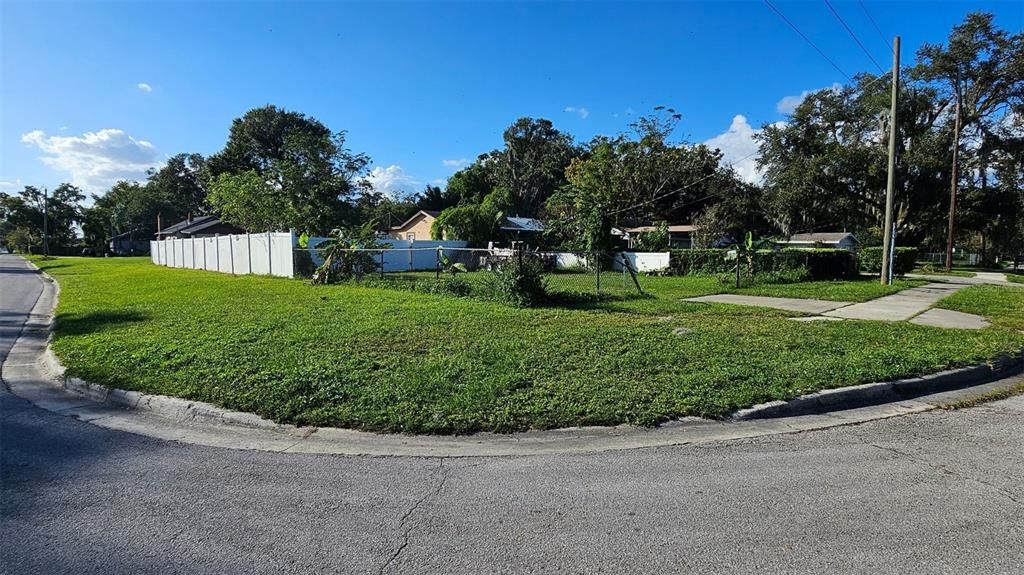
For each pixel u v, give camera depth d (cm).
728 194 4844
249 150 5834
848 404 532
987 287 1798
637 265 2559
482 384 546
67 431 464
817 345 733
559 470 378
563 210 3509
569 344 732
